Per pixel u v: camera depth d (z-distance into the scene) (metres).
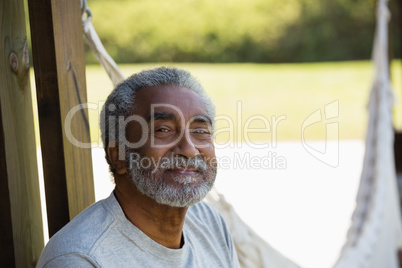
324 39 13.24
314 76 12.11
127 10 12.68
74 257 1.09
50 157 1.29
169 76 1.23
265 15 13.12
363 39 13.14
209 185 1.25
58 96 1.27
